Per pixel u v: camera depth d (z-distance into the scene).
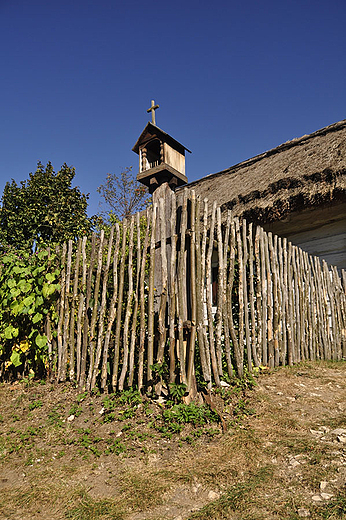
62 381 4.99
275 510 2.34
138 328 4.46
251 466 2.91
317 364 5.72
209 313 4.20
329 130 8.69
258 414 3.81
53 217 10.93
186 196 4.26
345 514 2.20
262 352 5.23
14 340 5.43
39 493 2.75
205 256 4.29
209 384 4.01
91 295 4.80
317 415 3.81
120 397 4.15
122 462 3.12
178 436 3.44
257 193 7.79
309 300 6.32
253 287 5.12
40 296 5.09
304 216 7.80
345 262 7.67
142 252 4.48
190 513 2.44
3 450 3.47
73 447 3.45
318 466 2.80
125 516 2.44
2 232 10.74
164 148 5.70
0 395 4.88
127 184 24.33
